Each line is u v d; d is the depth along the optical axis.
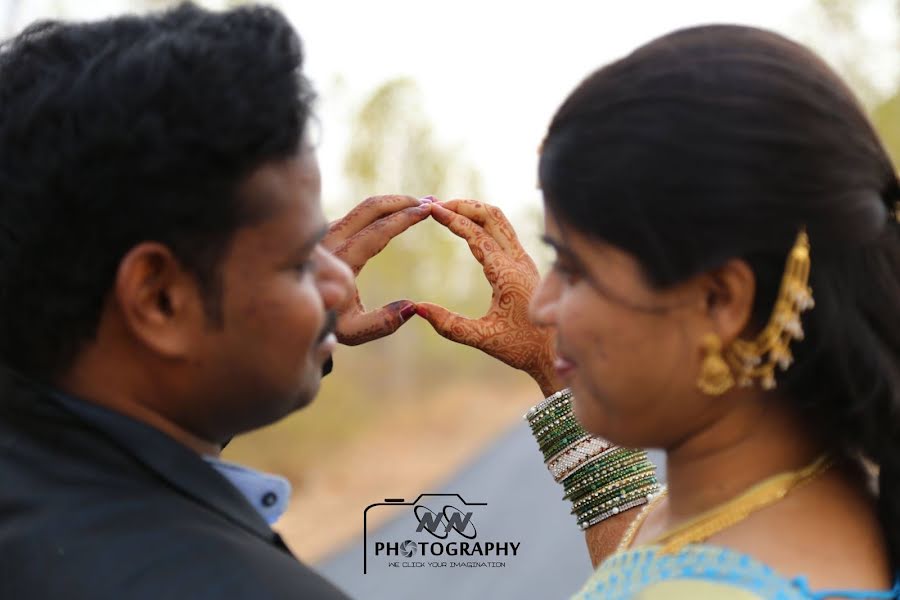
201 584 1.40
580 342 1.48
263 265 1.54
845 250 1.41
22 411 1.55
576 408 1.57
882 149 1.48
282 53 1.54
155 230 1.46
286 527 13.15
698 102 1.37
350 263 2.06
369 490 16.41
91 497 1.47
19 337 1.54
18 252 1.49
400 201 2.10
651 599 1.39
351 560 9.58
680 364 1.45
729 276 1.38
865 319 1.45
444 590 7.91
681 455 1.56
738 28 1.46
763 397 1.50
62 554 1.42
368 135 22.31
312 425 19.11
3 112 1.52
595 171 1.40
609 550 1.96
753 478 1.51
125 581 1.39
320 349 1.72
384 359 32.59
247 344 1.56
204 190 1.46
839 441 1.54
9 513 1.47
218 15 1.58
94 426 1.53
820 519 1.45
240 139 1.46
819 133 1.38
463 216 2.09
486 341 2.03
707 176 1.35
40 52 1.54
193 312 1.53
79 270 1.48
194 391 1.59
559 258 1.50
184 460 1.55
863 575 1.40
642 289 1.41
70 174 1.44
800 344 1.45
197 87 1.46
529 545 9.48
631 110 1.40
